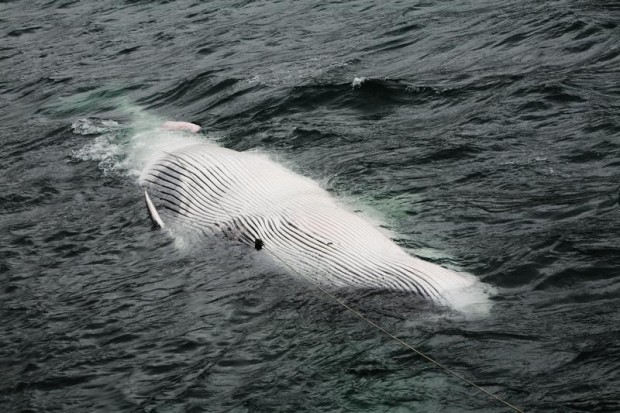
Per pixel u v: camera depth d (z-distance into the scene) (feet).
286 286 94.02
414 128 135.23
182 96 174.40
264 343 84.48
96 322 93.04
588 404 68.23
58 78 203.92
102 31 242.58
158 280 100.58
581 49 156.15
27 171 145.48
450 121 134.92
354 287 91.04
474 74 153.89
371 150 128.88
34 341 90.79
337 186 117.91
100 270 105.50
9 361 87.71
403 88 150.61
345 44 189.57
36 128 169.58
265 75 174.60
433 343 79.92
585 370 72.38
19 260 111.45
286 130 142.61
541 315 81.51
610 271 86.38
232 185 114.73
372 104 148.36
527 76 146.51
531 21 177.47
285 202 108.99
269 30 212.43
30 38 249.34
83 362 85.61
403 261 92.63
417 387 74.08
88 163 144.36
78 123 165.48
